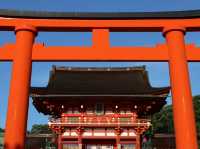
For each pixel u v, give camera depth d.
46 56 10.69
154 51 10.80
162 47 10.87
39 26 10.65
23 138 9.18
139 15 10.83
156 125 54.81
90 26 10.86
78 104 32.03
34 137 39.06
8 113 9.30
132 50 10.80
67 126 31.66
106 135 31.89
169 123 54.34
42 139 39.25
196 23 10.66
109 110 32.31
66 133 31.78
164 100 32.06
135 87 33.56
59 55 10.71
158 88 31.45
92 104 32.25
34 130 74.12
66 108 32.16
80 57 10.68
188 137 9.03
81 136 31.67
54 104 31.84
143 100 31.97
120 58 10.69
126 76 36.59
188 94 9.59
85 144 32.25
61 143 31.36
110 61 10.82
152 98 31.39
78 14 10.84
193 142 9.02
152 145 38.53
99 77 36.53
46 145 39.19
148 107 32.25
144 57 10.75
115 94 30.88
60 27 10.77
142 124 31.75
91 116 31.98
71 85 34.12
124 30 11.05
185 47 10.74
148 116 36.06
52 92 30.84
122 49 10.78
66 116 31.94
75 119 31.80
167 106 57.50
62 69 37.62
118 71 37.56
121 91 31.94
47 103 31.55
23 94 9.56
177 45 10.32
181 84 9.69
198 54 10.74
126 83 34.81
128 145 31.62
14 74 9.77
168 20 10.79
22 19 10.62
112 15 10.87
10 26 10.52
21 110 9.33
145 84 34.16
